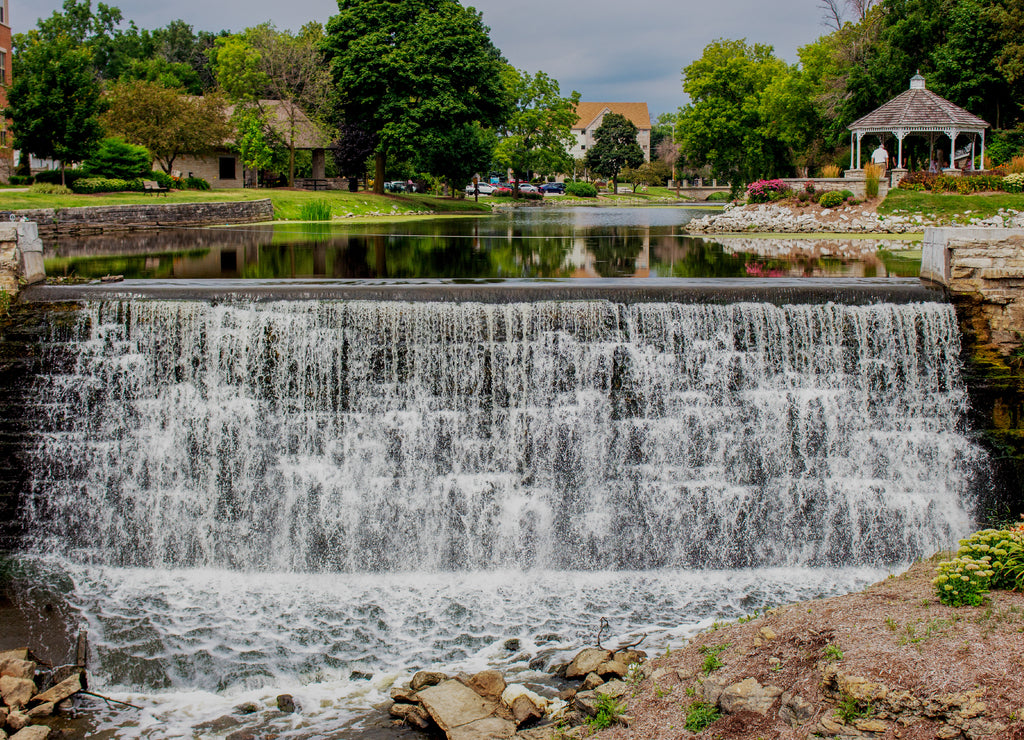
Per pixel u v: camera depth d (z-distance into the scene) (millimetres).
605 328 14258
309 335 14125
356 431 14164
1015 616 8008
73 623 11555
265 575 13445
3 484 14195
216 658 10695
